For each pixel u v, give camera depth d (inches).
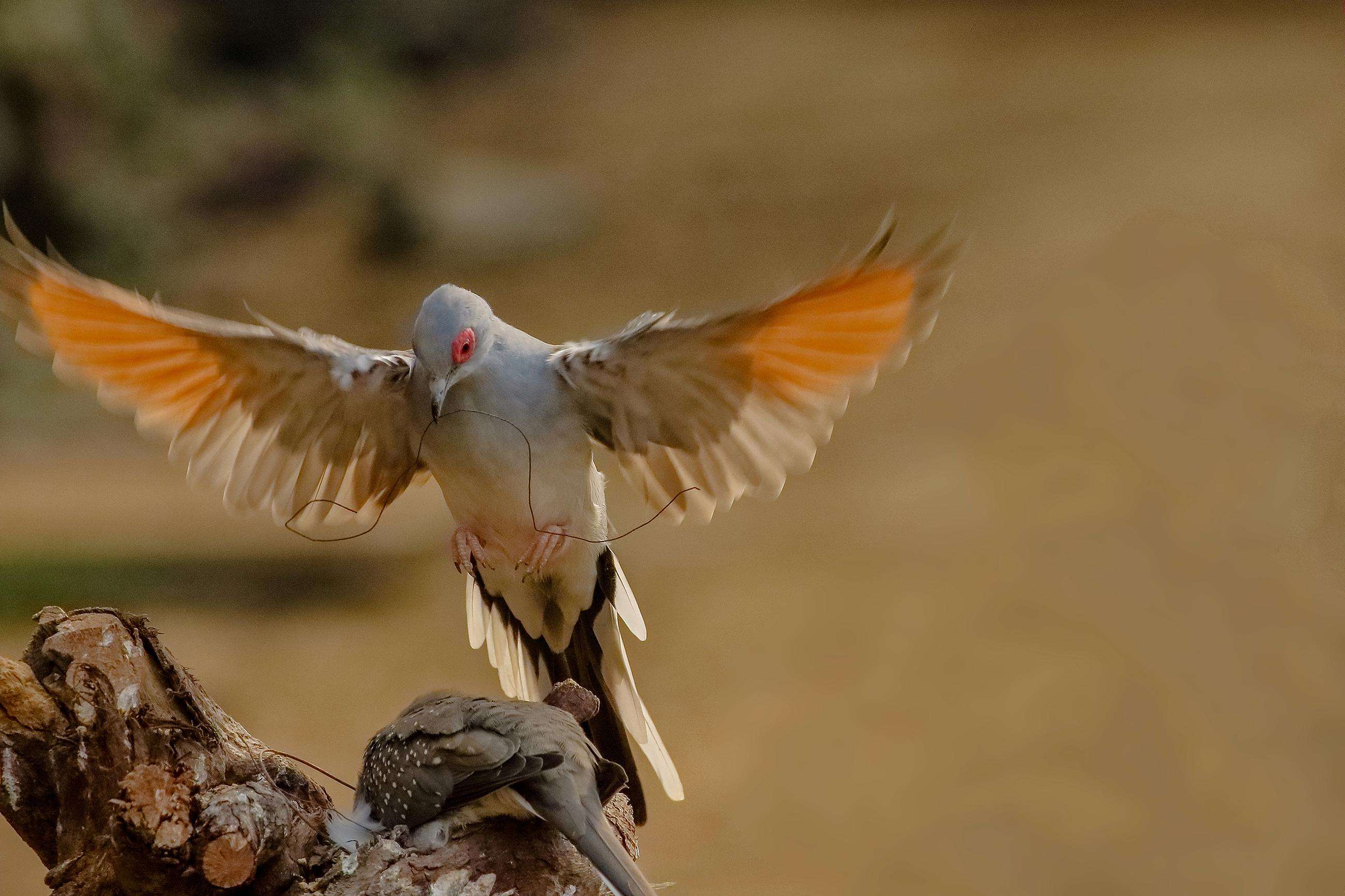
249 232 1488.7
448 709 225.6
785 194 1482.5
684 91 1752.0
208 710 231.3
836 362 248.8
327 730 631.8
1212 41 1706.4
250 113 1620.3
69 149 1234.6
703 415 263.9
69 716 220.2
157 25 1508.4
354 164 1517.0
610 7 2030.0
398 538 900.6
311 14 1704.0
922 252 229.0
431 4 1838.1
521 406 259.0
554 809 211.9
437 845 217.6
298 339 257.0
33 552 839.7
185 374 262.2
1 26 1157.1
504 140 1669.5
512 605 285.9
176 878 201.8
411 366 263.0
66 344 253.8
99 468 1018.7
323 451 275.9
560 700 254.8
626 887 204.8
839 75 1752.0
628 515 898.7
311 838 217.0
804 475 922.1
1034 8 1895.9
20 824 229.8
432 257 1450.5
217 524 913.5
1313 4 1795.0
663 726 626.8
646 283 1375.5
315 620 757.3
